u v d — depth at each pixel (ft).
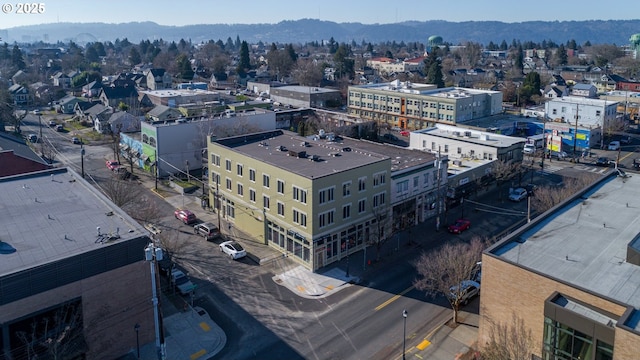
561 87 550.36
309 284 152.05
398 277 156.25
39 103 526.98
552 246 113.80
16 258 107.55
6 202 141.18
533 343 101.24
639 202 140.87
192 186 242.37
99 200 144.25
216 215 208.54
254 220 185.37
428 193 204.64
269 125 301.63
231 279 154.61
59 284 104.73
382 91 410.52
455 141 269.85
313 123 333.62
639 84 570.46
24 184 156.66
